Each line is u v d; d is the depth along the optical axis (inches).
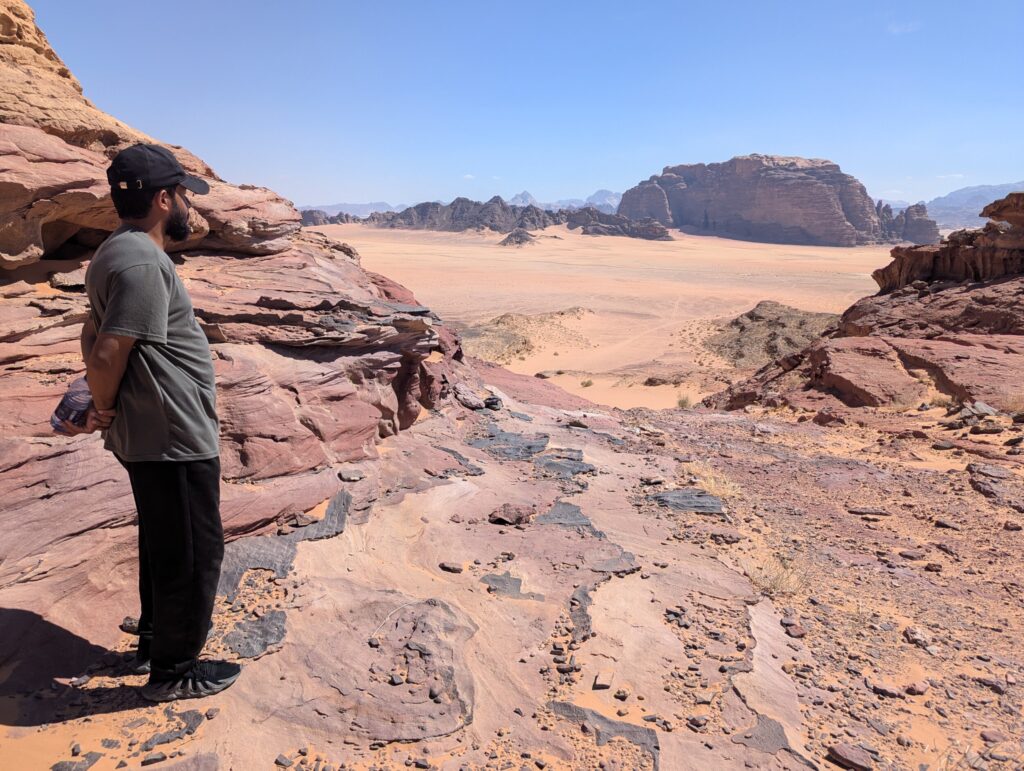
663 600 175.6
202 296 250.4
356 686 126.4
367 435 251.3
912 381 617.3
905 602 198.8
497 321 2448.3
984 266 892.0
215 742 109.7
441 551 192.5
